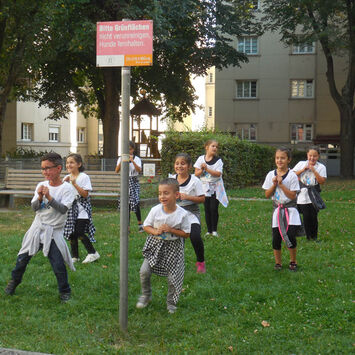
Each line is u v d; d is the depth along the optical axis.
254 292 5.54
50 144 41.41
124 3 21.19
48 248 5.30
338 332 4.47
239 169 18.84
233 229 9.55
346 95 27.30
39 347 4.12
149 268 5.04
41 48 20.62
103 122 30.11
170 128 18.12
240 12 27.95
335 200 15.17
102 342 4.26
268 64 34.84
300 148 34.59
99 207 13.27
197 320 4.79
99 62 4.27
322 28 25.22
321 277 6.15
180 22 25.30
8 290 5.52
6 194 13.50
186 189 6.32
